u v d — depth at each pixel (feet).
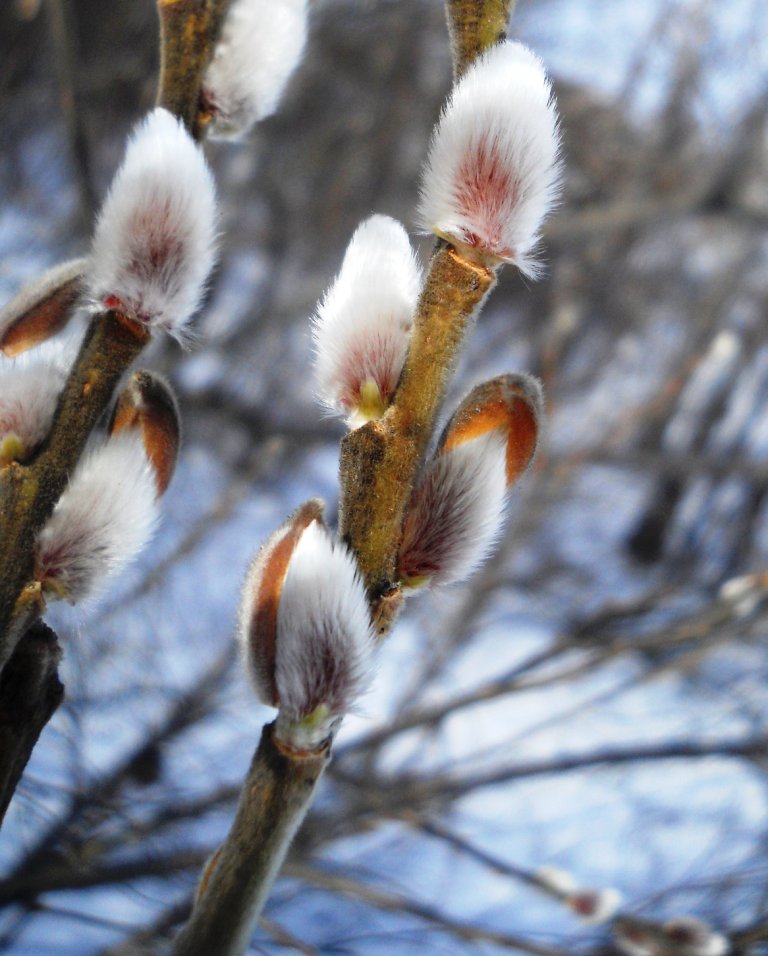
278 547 0.55
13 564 0.58
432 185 0.57
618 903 1.68
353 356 0.58
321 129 3.62
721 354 3.50
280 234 3.51
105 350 0.59
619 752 2.24
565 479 2.95
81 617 0.62
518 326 3.71
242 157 3.55
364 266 0.59
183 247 0.58
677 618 2.71
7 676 0.57
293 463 3.30
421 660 2.55
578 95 3.94
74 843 1.77
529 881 1.77
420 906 1.74
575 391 3.57
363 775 2.25
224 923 0.55
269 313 3.36
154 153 0.58
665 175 3.84
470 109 0.57
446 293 0.57
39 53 2.86
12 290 2.77
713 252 3.84
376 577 0.56
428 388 0.57
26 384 0.59
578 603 3.03
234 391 3.28
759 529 3.47
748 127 3.69
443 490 0.57
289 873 1.77
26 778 1.70
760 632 2.33
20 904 1.73
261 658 0.54
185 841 2.00
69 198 2.89
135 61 2.88
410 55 3.67
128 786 2.04
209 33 0.64
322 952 1.88
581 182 3.90
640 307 3.74
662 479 3.44
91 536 0.58
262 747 0.55
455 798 2.18
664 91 3.88
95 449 0.60
